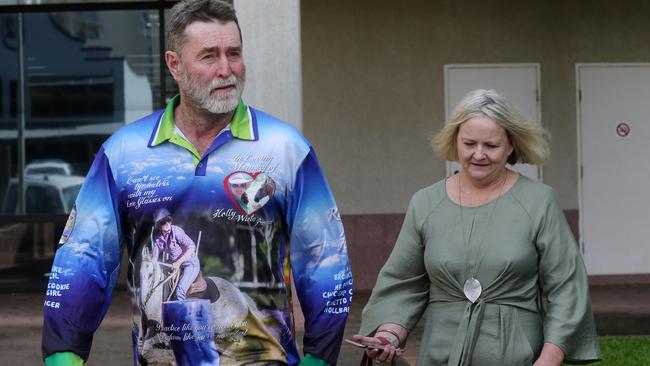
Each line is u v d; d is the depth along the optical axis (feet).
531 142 14.03
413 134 43.32
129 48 44.65
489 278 13.69
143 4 44.34
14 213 44.83
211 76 11.67
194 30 11.66
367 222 43.16
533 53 43.60
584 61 43.75
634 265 43.96
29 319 37.11
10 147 44.75
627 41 43.83
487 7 43.42
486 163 13.84
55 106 44.68
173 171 11.96
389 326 14.37
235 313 11.83
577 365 15.26
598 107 43.86
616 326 33.71
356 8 43.06
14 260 44.86
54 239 44.86
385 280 14.64
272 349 12.01
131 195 12.05
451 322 13.91
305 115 43.14
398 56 43.24
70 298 11.94
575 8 43.65
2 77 44.86
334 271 12.21
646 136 43.98
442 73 43.34
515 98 43.70
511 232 13.74
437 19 43.32
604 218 43.88
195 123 12.00
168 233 11.88
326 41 43.09
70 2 44.32
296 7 28.19
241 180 11.90
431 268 14.06
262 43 28.25
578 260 13.78
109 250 12.17
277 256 12.10
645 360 26.99
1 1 44.24
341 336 12.26
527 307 13.78
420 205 14.43
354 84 43.16
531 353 13.62
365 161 43.24
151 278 11.93
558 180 43.80
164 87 44.52
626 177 43.96
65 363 11.88
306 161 12.21
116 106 44.73
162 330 11.87
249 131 12.06
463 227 13.96
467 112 13.87
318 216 12.21
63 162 44.73
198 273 11.80
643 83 43.96
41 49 44.70
